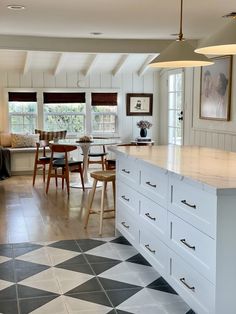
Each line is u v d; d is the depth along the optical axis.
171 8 4.57
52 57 8.48
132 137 9.75
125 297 3.11
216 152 3.97
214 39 3.00
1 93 8.91
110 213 5.45
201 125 7.28
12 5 4.36
